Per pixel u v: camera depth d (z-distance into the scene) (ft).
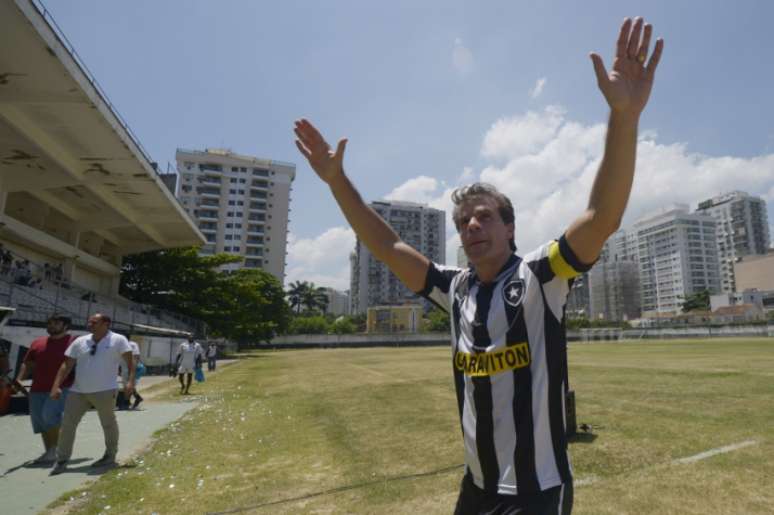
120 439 25.88
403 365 81.30
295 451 21.99
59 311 72.28
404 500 15.25
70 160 80.79
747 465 17.25
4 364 34.76
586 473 17.02
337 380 56.70
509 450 5.31
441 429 25.45
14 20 48.80
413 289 7.03
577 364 64.75
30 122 68.28
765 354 79.87
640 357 80.94
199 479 17.95
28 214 96.73
